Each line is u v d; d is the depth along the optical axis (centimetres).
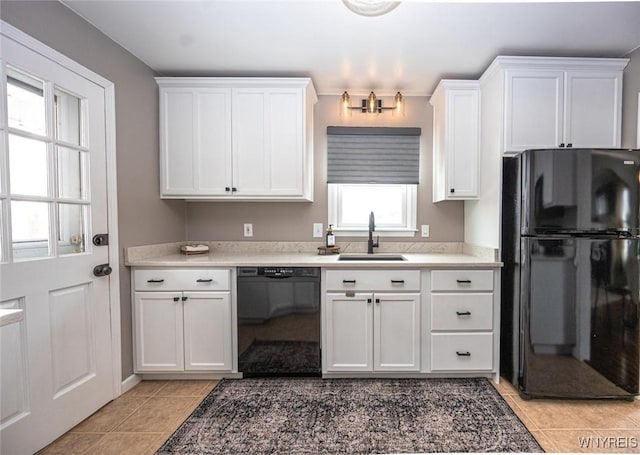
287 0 163
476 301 215
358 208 291
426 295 216
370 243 267
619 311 189
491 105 226
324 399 196
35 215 152
